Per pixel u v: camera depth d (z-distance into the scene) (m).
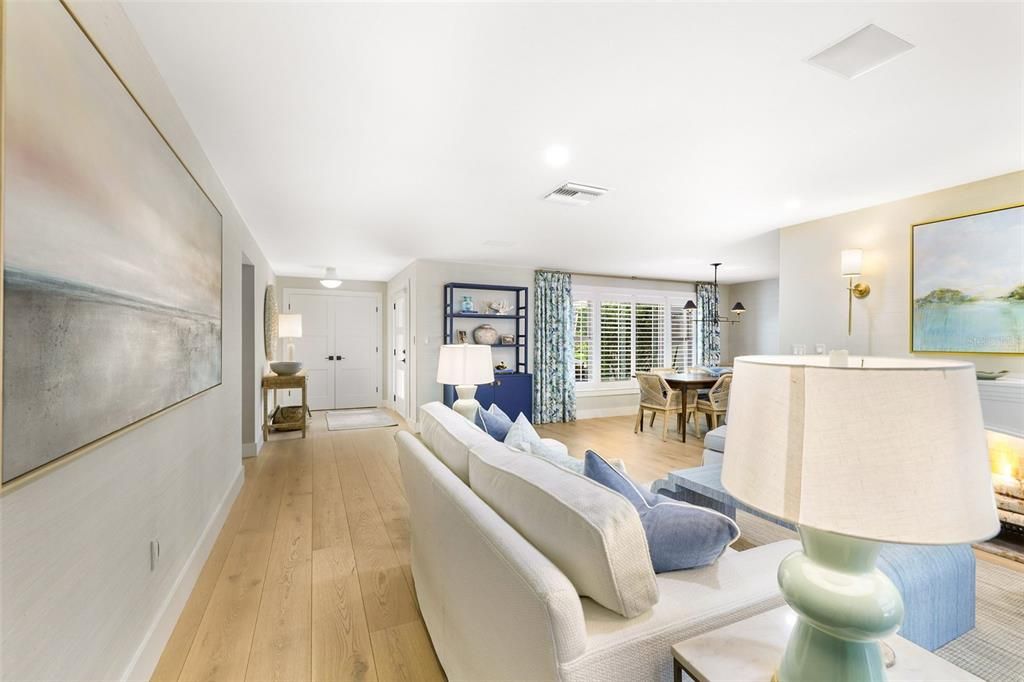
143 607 1.59
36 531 0.98
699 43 1.61
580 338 7.19
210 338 2.46
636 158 2.62
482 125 2.22
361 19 1.49
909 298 3.32
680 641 1.01
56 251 1.00
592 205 3.53
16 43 0.85
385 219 3.92
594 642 0.94
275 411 6.03
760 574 1.20
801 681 0.74
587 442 5.34
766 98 1.98
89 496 1.21
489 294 6.45
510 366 6.58
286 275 7.36
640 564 1.01
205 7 1.43
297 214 3.72
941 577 1.68
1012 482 2.72
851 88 1.90
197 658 1.70
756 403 0.72
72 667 1.13
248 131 2.25
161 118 1.79
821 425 0.63
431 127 2.24
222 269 2.87
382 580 2.26
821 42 1.60
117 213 1.30
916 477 0.59
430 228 4.25
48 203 0.97
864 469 0.60
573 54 1.68
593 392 7.25
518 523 1.25
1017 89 1.90
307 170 2.76
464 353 2.89
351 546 2.62
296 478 3.88
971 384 0.64
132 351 1.40
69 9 1.05
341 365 7.80
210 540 2.54
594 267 6.62
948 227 3.11
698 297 8.01
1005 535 2.74
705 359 7.98
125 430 1.35
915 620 1.60
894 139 2.37
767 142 2.40
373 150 2.49
